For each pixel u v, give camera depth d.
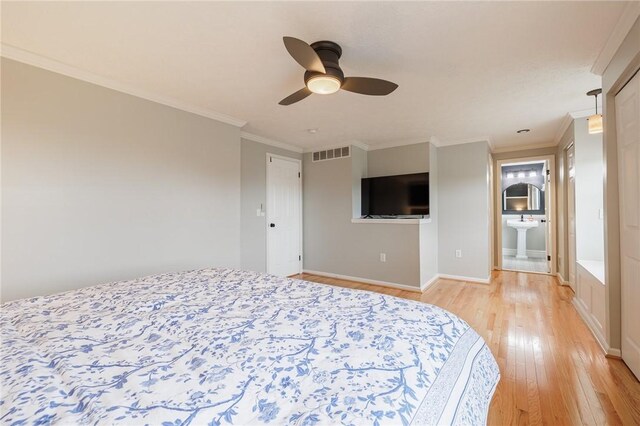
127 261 2.54
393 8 1.58
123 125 2.52
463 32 1.79
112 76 2.36
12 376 0.79
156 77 2.38
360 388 0.75
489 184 4.64
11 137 1.99
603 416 1.55
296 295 1.55
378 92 2.06
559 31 1.77
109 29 1.75
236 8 1.58
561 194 4.26
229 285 1.74
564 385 1.81
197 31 1.78
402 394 0.73
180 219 2.93
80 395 0.72
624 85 1.93
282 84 2.52
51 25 1.71
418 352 0.94
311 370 0.84
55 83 2.16
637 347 1.85
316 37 1.84
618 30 1.74
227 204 3.38
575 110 3.12
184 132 2.96
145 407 0.67
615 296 2.11
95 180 2.36
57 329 1.13
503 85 2.52
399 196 4.48
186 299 1.49
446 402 0.78
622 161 1.99
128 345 1.01
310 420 0.64
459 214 4.48
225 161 3.36
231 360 0.89
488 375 1.11
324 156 4.89
